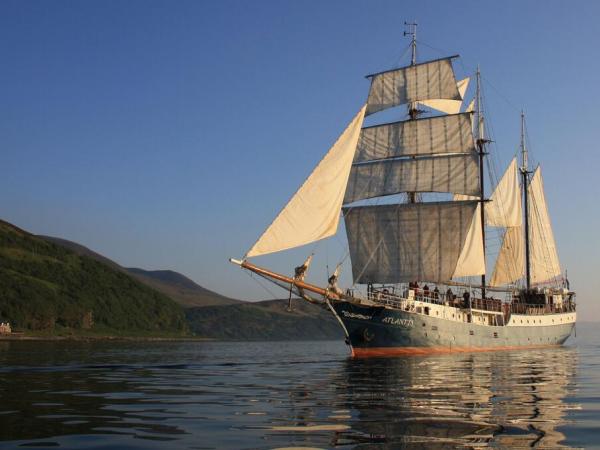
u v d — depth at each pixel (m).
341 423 18.67
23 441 15.84
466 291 76.12
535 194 98.50
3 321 148.12
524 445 15.55
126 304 194.38
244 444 15.57
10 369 42.88
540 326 84.50
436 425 18.30
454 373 39.81
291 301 61.75
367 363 51.75
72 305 170.38
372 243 80.75
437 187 80.00
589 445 15.59
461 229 77.31
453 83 79.88
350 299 62.97
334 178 57.78
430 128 81.00
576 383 32.25
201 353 77.12
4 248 184.75
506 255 95.94
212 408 21.98
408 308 66.56
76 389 28.56
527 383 32.31
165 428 17.80
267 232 54.78
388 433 17.03
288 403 23.48
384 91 83.88
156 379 34.91
